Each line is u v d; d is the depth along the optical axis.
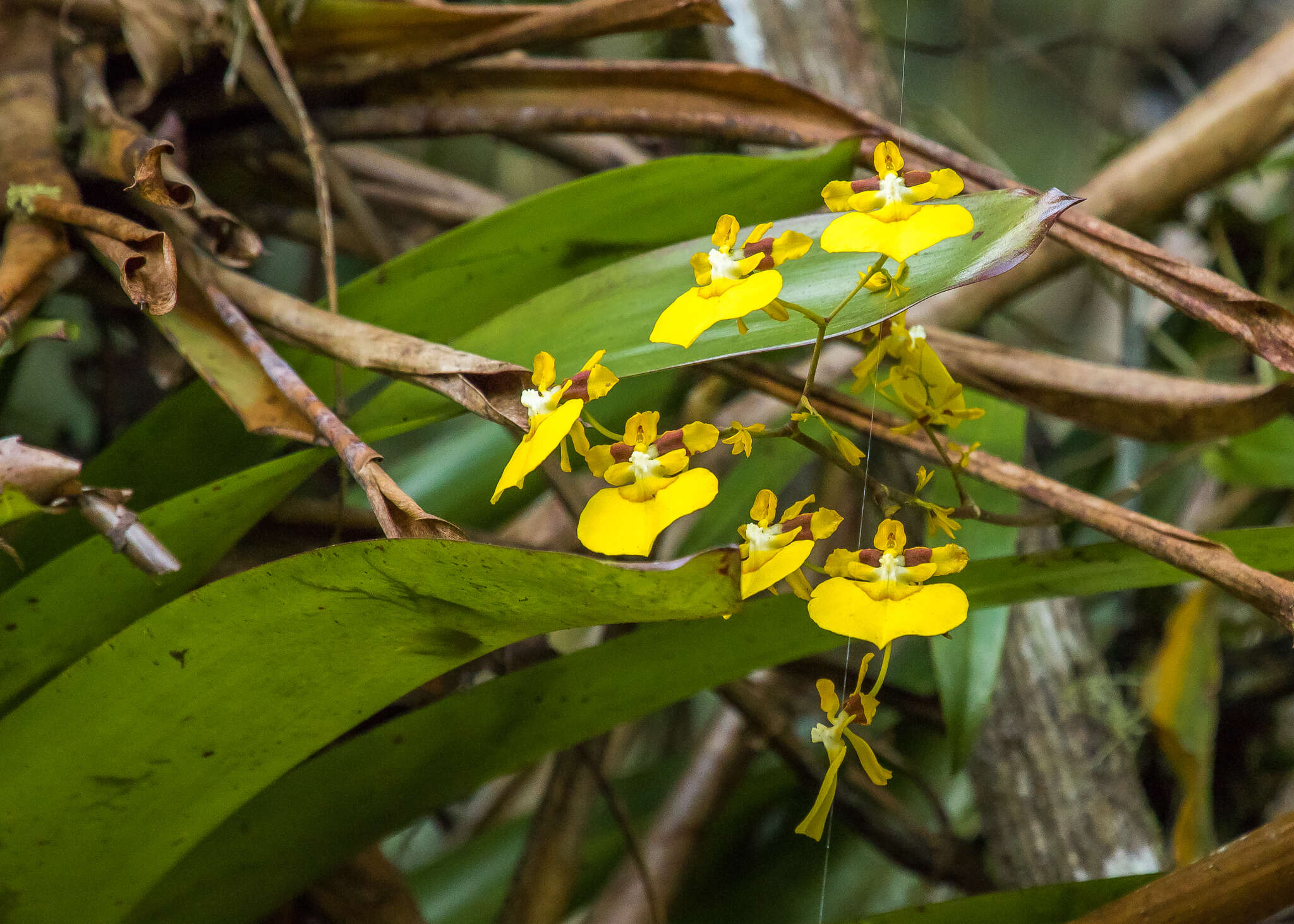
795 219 0.54
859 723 0.49
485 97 0.61
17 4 0.60
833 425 0.58
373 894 0.60
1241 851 0.51
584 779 0.73
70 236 0.57
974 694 0.65
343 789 0.56
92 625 0.55
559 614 0.48
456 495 0.86
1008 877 0.79
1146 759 0.87
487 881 0.85
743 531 0.49
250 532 0.62
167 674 0.51
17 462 0.50
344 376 0.58
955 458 0.55
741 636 0.55
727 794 0.87
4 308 0.54
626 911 0.81
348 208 0.70
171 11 0.60
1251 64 0.74
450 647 0.50
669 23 0.59
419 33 0.60
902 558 0.49
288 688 0.51
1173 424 0.59
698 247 0.55
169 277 0.51
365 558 0.48
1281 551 0.52
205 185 0.76
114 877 0.54
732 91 0.59
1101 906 0.53
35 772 0.52
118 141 0.56
